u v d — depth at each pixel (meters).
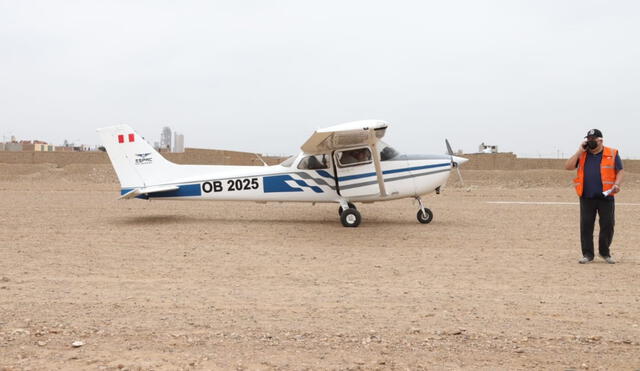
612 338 4.39
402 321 4.93
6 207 17.27
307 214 15.75
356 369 3.64
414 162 13.05
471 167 46.25
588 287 6.48
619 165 7.94
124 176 13.78
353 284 6.69
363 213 16.06
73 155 49.81
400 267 7.86
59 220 13.90
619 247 9.69
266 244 10.10
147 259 8.50
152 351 3.98
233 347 4.10
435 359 3.86
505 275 7.25
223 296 6.00
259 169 13.41
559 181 36.31
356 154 12.87
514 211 16.84
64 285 6.55
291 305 5.57
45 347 4.05
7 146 73.25
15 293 6.05
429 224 13.33
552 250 9.39
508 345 4.19
